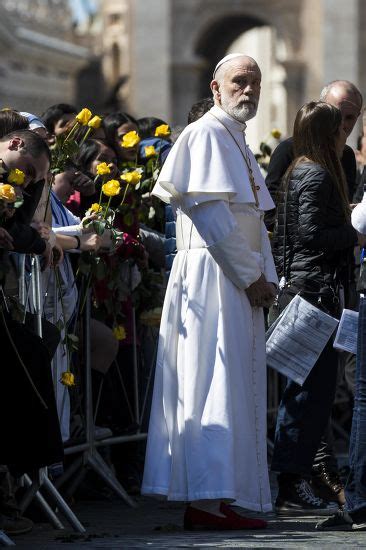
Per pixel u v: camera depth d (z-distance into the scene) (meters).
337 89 13.91
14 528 11.10
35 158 10.89
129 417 14.70
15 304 10.85
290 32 70.25
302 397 12.57
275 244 12.85
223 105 11.56
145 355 15.36
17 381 10.23
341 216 12.57
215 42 75.38
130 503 13.54
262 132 96.44
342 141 13.72
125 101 71.19
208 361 11.22
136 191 14.52
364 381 11.12
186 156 11.38
